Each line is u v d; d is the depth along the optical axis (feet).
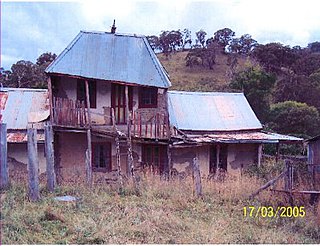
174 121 67.31
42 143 59.06
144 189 44.45
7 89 68.18
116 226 30.63
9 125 61.52
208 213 37.76
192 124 68.33
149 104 63.26
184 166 64.64
